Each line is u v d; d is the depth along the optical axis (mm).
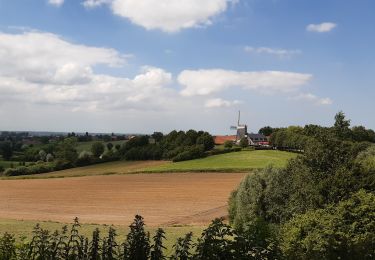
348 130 91875
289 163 23797
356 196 15242
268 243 7656
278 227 20234
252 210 23125
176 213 51969
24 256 7914
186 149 107500
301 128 134750
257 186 23703
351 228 13688
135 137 125500
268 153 109250
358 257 13242
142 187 73875
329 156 19766
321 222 13516
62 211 55812
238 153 110375
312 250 12906
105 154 121812
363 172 18406
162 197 64188
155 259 7832
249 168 84312
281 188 22469
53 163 112125
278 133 135750
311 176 19375
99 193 70312
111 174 91938
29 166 107688
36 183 85188
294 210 19516
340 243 12922
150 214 51906
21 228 32375
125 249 7945
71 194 70438
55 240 8070
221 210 52719
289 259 11500
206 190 68250
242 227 7977
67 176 94688
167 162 105188
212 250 7371
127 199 63938
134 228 8117
